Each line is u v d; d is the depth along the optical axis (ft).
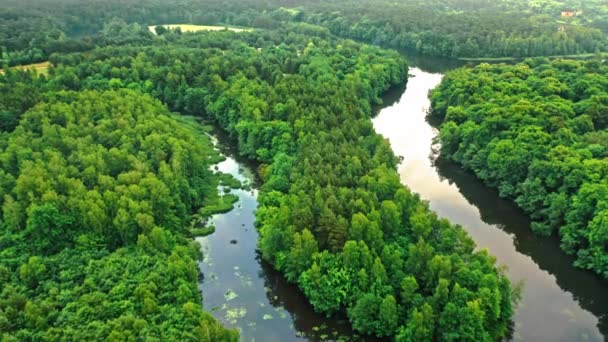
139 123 463.01
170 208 372.38
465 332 257.75
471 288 276.41
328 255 307.99
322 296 297.53
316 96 517.14
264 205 377.71
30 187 348.18
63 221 329.31
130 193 350.02
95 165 386.52
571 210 361.10
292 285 324.39
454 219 412.36
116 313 267.80
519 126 445.78
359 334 287.69
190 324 264.52
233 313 309.63
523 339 290.97
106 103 504.43
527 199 397.60
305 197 343.87
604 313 318.86
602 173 367.04
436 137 524.52
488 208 425.28
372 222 307.37
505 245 381.81
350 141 429.79
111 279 290.97
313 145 421.59
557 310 317.22
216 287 330.95
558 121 442.09
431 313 261.44
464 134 473.26
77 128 445.37
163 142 429.38
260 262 354.95
